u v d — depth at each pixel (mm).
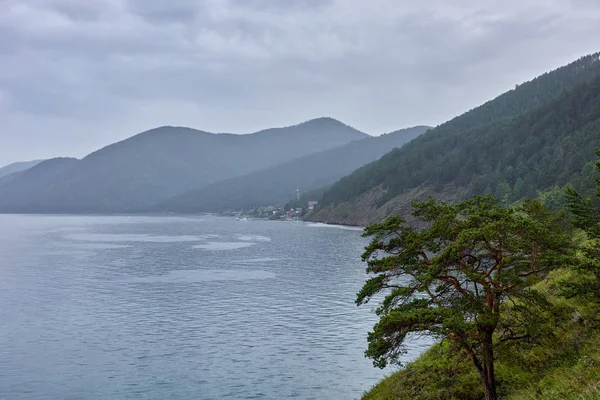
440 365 29953
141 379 41562
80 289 79625
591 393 18484
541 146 186875
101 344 50875
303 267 103938
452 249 21297
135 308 66438
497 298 21938
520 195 147875
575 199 24531
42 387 39781
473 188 180875
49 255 125562
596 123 162625
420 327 22172
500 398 23891
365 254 25750
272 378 41812
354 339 52562
